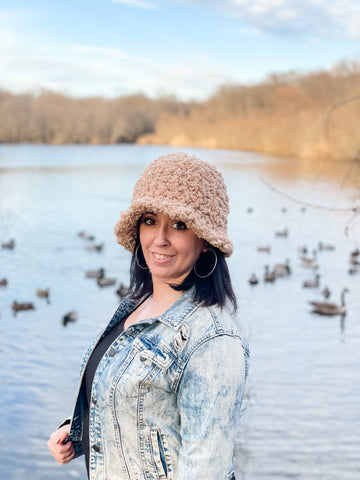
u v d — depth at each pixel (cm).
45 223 3156
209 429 179
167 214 195
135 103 12825
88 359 215
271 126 6888
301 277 2109
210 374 182
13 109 12000
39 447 905
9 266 2167
